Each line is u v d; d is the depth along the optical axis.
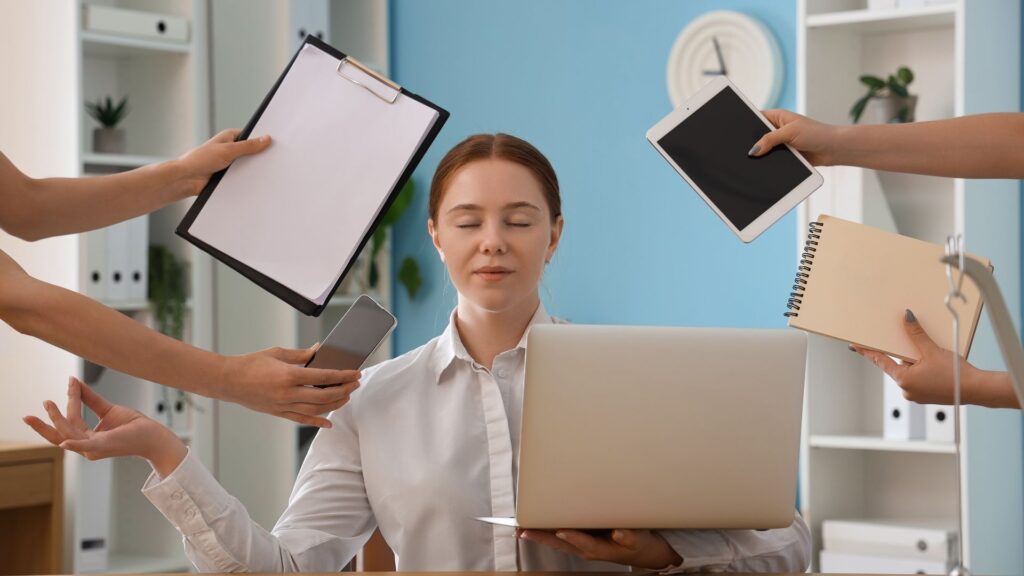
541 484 1.48
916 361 1.54
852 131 1.72
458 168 1.82
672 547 1.62
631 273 4.01
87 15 3.45
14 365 3.55
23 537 3.41
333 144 1.71
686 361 1.48
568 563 1.79
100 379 3.56
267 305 4.05
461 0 4.39
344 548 1.84
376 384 1.90
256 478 3.98
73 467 3.43
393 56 4.56
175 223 3.76
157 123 3.79
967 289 1.56
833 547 3.25
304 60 1.76
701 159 1.73
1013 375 1.19
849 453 3.46
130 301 3.56
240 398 1.57
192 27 3.71
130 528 3.83
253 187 1.71
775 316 3.71
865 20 3.22
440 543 1.80
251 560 1.66
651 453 1.49
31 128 3.51
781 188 1.71
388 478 1.83
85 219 1.76
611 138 4.05
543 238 1.81
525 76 4.25
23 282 1.56
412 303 4.50
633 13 4.01
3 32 3.58
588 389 1.46
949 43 3.36
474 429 1.85
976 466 3.08
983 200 3.16
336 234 1.67
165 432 1.62
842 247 1.60
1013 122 1.72
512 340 1.89
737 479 1.52
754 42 3.70
